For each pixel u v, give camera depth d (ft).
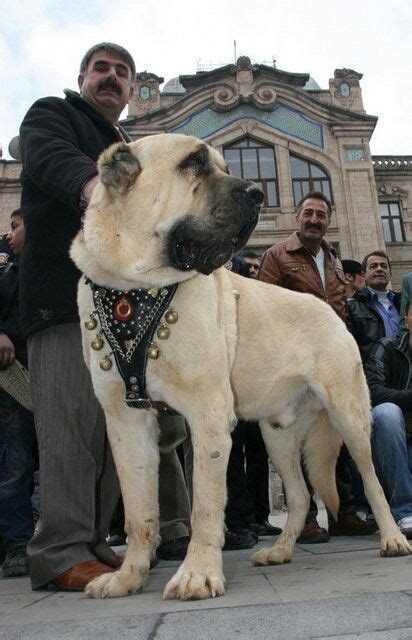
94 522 9.80
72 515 9.53
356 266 26.09
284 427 11.75
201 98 69.82
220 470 8.24
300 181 69.72
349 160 69.92
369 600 6.18
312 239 17.81
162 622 5.95
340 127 70.44
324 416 12.35
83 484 9.77
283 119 70.33
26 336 10.61
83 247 9.09
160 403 8.99
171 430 12.62
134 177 8.65
